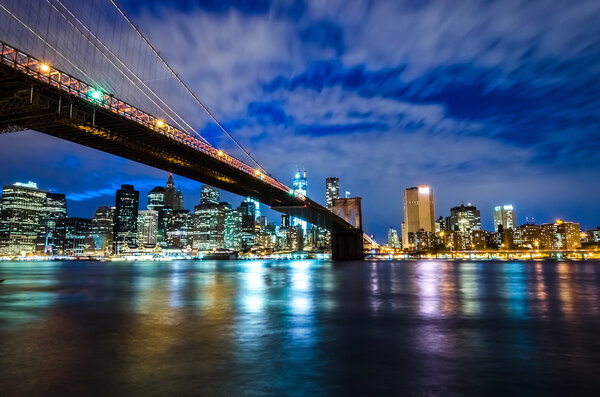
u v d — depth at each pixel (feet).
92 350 34.50
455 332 42.86
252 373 28.17
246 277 172.14
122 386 25.48
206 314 55.93
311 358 32.12
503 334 41.60
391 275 185.37
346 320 50.75
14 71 115.03
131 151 184.03
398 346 36.17
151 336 40.42
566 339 39.11
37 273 252.01
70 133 152.97
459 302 72.08
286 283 128.06
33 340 38.50
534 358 32.01
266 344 36.91
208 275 196.03
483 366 29.86
